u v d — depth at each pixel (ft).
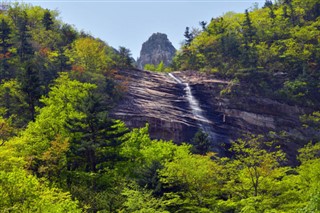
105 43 328.08
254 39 315.58
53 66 214.07
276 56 290.15
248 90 261.85
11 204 57.77
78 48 250.57
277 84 273.54
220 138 231.91
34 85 144.05
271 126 250.78
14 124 143.54
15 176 59.93
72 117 127.44
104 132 119.96
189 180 97.66
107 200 93.35
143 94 246.68
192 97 258.16
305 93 260.83
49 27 285.43
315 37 303.07
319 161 100.68
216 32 338.75
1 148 90.17
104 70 252.01
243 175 95.20
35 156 102.12
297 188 98.63
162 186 101.76
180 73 299.38
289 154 233.14
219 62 302.04
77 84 154.71
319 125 250.57
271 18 339.57
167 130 220.43
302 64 276.21
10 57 210.79
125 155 126.52
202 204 97.40
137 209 87.61
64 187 102.01
